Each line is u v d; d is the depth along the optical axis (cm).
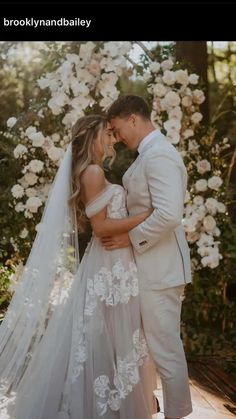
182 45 496
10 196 409
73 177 289
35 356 289
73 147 291
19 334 295
